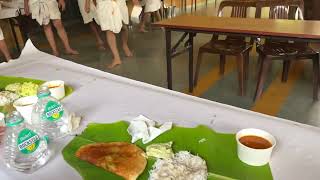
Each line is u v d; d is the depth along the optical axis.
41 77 1.36
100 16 3.48
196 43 4.55
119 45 4.69
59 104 0.88
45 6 3.85
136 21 5.43
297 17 2.63
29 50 1.76
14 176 0.71
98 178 0.68
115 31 3.54
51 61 1.61
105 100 1.09
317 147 0.76
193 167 0.69
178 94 1.12
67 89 1.20
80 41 5.02
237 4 2.88
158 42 4.76
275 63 3.50
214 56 3.91
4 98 1.08
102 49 4.46
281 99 2.65
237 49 2.61
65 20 6.31
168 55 2.62
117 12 3.49
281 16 2.72
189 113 0.97
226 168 0.70
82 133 0.87
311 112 2.41
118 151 0.76
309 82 2.97
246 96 2.74
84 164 0.73
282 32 1.99
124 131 0.87
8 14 4.05
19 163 0.73
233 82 3.06
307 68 3.31
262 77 2.52
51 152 0.79
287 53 2.39
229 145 0.78
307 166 0.69
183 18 2.72
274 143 0.72
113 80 1.29
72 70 1.45
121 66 3.71
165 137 0.83
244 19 2.53
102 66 3.75
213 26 2.29
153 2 5.27
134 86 1.21
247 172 0.68
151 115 0.97
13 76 1.38
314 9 4.24
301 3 2.63
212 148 0.77
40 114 0.84
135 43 4.78
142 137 0.82
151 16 5.69
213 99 2.72
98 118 0.96
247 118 0.91
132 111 1.00
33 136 0.74
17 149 0.72
